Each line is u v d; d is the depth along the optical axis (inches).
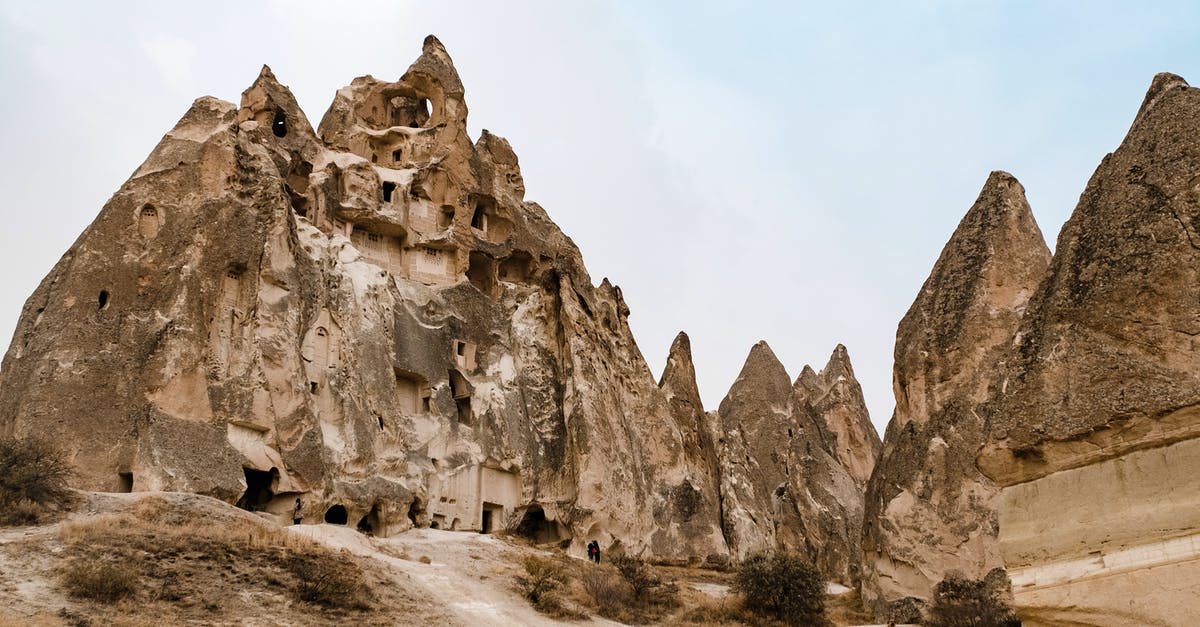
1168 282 496.1
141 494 1134.4
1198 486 457.7
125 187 1429.6
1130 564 468.1
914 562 1301.7
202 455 1253.1
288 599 929.5
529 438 1726.1
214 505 1133.1
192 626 812.6
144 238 1395.2
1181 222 502.9
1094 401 496.1
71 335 1288.1
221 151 1489.9
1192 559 449.4
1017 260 1405.0
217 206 1438.2
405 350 1657.2
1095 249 534.9
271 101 1830.7
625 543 1648.6
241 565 970.7
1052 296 546.6
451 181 1969.7
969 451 1311.5
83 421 1231.5
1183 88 547.2
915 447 1368.1
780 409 2422.5
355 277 1635.1
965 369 1363.2
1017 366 546.6
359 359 1536.7
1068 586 486.3
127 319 1321.4
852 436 2516.0
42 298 1395.2
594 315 1892.2
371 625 924.0
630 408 1845.5
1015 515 522.9
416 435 1599.4
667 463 1823.3
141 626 784.9
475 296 1863.9
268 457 1332.4
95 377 1263.5
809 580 1362.0
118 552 920.9
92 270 1344.7
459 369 1747.0
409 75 2126.0
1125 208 530.9
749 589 1360.7
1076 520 494.9
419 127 2177.7
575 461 1663.4
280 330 1423.5
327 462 1397.6
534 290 1930.4
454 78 2110.0
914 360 1411.2
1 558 866.1
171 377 1283.2
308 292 1525.6
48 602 797.2
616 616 1219.2
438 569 1211.9
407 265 1856.5
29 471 1038.4
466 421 1736.0
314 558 1043.3
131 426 1243.2
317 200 1761.8
